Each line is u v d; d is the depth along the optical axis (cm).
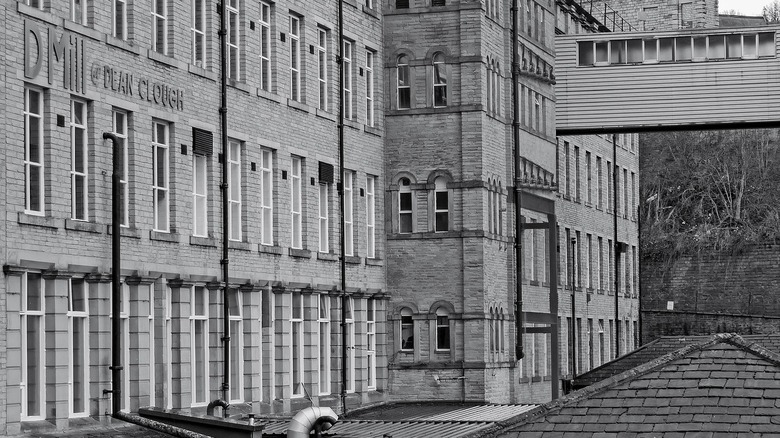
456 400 5978
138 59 4241
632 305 9794
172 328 4434
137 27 4244
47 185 3816
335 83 5628
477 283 5994
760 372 2262
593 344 8731
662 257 11700
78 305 3947
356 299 5788
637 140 10044
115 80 4112
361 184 5856
